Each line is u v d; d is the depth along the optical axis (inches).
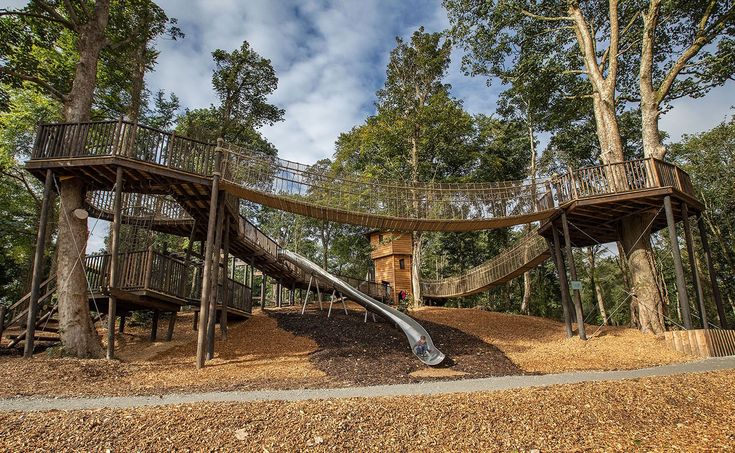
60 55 624.4
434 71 864.9
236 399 218.1
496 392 230.7
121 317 513.7
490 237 1104.2
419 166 862.5
